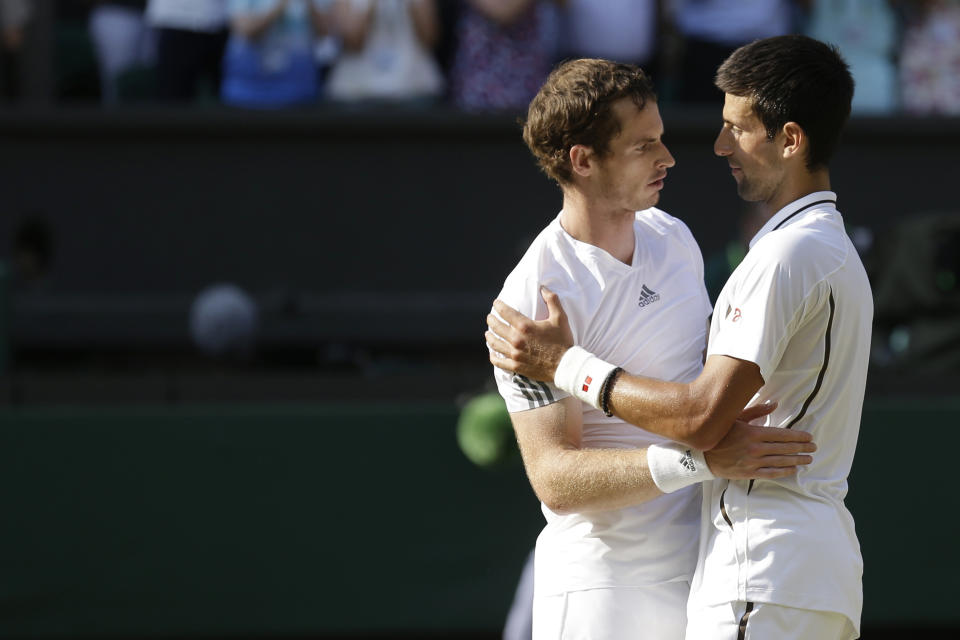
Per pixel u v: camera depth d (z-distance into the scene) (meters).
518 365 8.67
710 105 22.61
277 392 17.53
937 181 23.16
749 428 8.11
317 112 22.22
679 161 22.69
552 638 9.10
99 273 22.53
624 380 8.28
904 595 17.33
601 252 8.87
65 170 22.42
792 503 8.27
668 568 8.94
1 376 18.09
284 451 17.20
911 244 18.80
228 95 22.31
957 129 22.72
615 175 8.66
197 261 22.56
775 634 8.16
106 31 23.12
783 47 8.38
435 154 22.64
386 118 22.23
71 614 17.14
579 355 8.45
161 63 22.38
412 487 17.25
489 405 11.88
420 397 17.59
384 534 17.27
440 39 22.41
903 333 19.25
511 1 21.95
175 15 22.12
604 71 8.63
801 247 8.12
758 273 8.13
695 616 8.55
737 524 8.34
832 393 8.35
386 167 22.66
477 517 17.30
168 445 17.14
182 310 21.94
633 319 8.94
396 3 22.08
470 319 22.19
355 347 22.03
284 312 21.42
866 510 17.31
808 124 8.32
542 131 8.83
